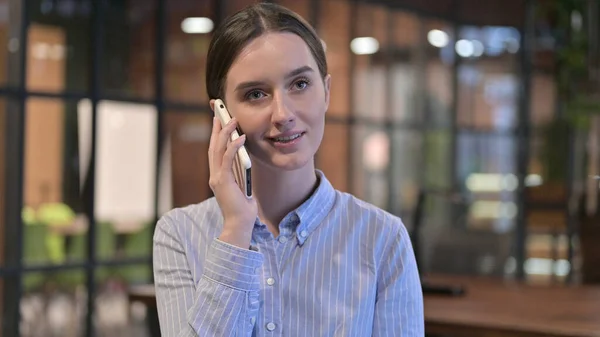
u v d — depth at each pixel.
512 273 6.38
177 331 1.33
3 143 3.71
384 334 1.36
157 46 4.25
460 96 6.32
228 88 1.33
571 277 6.23
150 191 4.23
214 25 4.45
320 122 1.34
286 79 1.30
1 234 3.71
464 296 3.24
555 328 2.57
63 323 3.90
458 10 6.29
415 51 5.96
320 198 1.38
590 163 6.54
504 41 6.60
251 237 1.36
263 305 1.32
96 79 4.00
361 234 1.38
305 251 1.35
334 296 1.34
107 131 4.07
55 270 3.87
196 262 1.38
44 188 3.84
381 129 5.71
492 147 6.52
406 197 5.91
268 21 1.31
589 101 6.57
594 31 6.71
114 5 4.09
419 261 3.28
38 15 3.81
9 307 3.72
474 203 6.32
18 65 3.75
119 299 4.10
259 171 1.37
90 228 3.99
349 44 5.43
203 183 4.46
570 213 6.39
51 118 3.86
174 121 4.34
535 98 6.76
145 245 4.22
